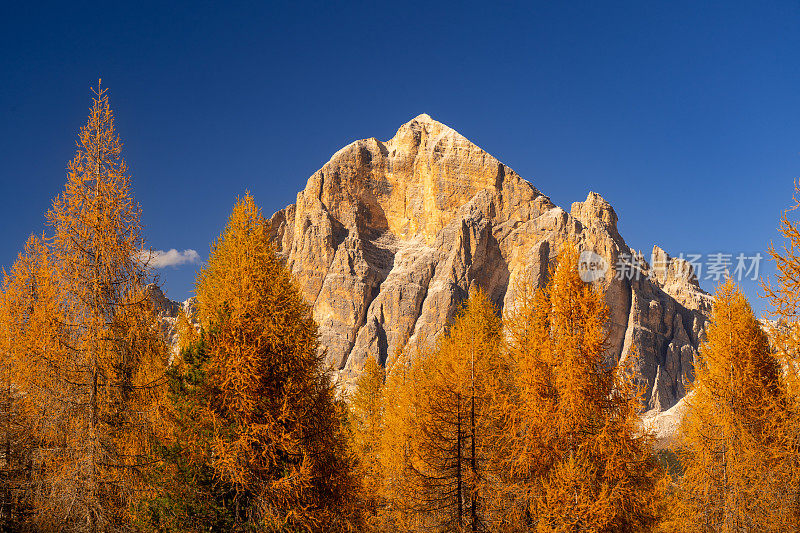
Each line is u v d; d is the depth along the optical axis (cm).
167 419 1605
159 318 1747
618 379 1772
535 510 1759
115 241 1578
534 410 1800
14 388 1833
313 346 1780
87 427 1495
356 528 1780
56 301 1578
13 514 1557
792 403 1534
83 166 1579
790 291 1302
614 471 1678
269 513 1519
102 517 1438
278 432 1585
